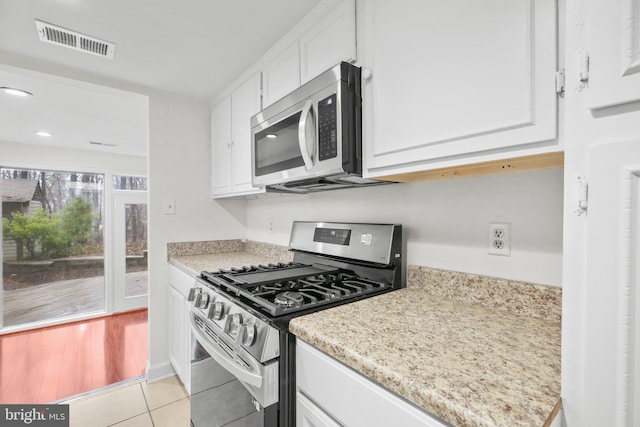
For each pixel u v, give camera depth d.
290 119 1.33
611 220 0.45
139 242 4.15
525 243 0.98
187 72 1.89
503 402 0.51
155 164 2.19
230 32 1.48
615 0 0.45
